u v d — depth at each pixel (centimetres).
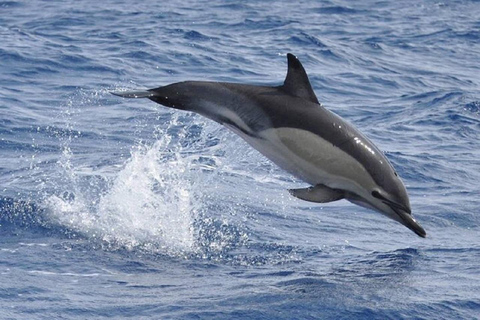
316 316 1786
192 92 2031
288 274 2084
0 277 1991
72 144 3419
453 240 2414
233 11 7638
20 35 5812
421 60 5978
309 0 8519
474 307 1844
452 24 7488
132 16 7131
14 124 3644
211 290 1948
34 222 2414
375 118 4259
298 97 2006
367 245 2362
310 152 1941
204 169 3017
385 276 2056
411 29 7206
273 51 5844
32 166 3056
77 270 2078
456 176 3186
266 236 2417
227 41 6112
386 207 1908
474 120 4156
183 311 1805
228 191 2791
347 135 1953
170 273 2094
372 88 5019
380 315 1792
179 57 5397
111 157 3244
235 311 1802
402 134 3903
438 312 1812
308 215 2628
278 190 2864
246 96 2000
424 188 3022
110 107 4044
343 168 1927
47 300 1858
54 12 7244
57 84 4519
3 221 2414
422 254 2262
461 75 5519
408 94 4856
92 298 1886
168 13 7375
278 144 1962
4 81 4494
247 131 1995
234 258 2233
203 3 8081
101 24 6681
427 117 4206
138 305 1845
